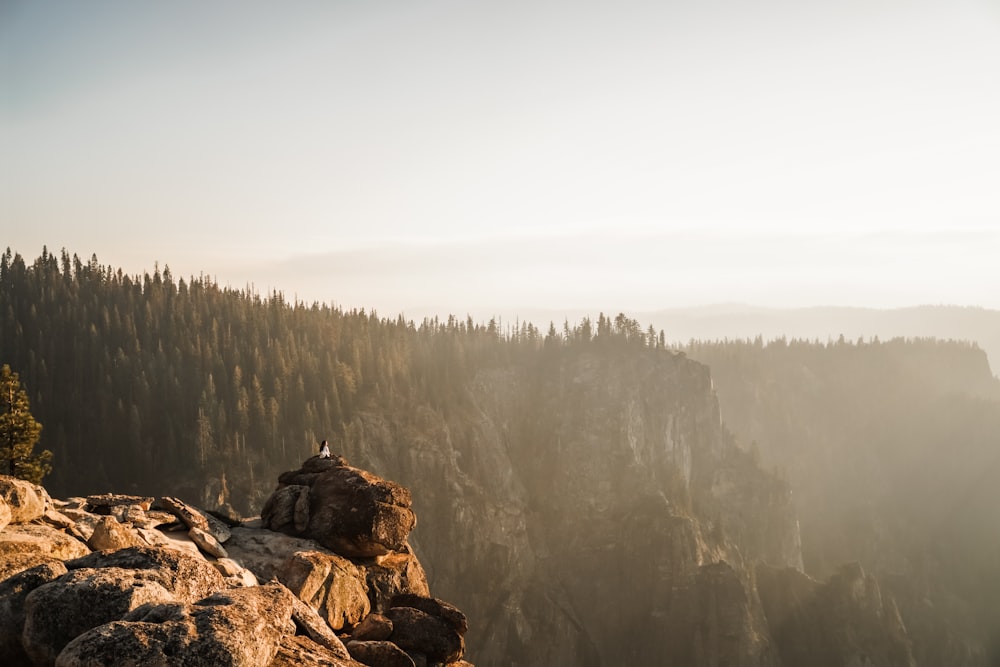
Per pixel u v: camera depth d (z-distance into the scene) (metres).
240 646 11.36
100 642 10.67
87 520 21.28
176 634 11.06
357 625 21.19
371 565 23.94
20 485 19.47
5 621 12.59
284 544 23.23
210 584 14.82
